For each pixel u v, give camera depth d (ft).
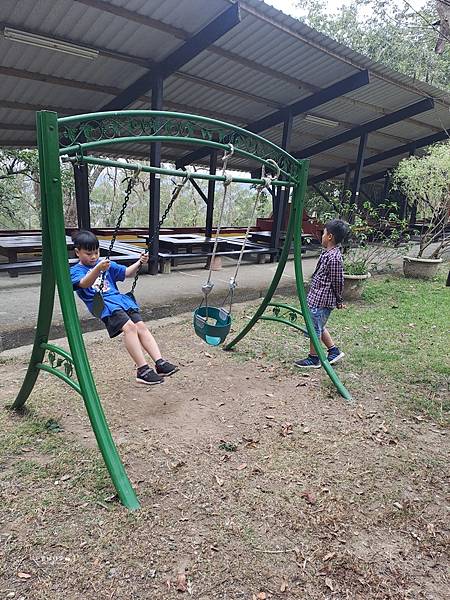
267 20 17.78
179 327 15.89
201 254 24.91
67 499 6.91
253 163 39.81
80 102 23.48
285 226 40.34
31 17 15.88
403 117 30.09
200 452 8.38
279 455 8.41
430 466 8.27
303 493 7.34
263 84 23.93
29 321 13.87
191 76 22.50
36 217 49.62
